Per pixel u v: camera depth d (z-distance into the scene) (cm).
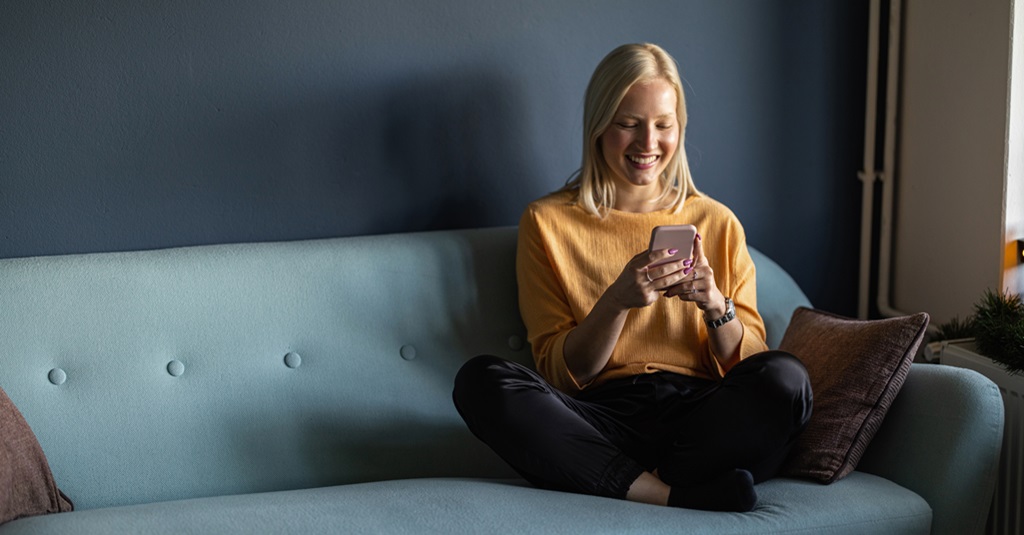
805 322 209
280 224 229
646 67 202
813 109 256
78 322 198
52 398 194
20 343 195
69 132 214
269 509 169
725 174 253
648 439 192
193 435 199
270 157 226
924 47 246
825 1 252
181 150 221
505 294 222
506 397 178
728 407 174
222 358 203
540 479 179
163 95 218
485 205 240
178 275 205
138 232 221
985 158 229
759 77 251
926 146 248
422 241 221
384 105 230
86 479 192
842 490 175
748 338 199
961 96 235
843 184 262
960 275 240
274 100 224
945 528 176
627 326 204
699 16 245
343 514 166
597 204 213
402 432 208
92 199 218
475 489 177
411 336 214
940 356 217
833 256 265
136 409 197
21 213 214
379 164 232
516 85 237
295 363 207
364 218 234
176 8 216
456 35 232
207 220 225
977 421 174
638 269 187
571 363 200
